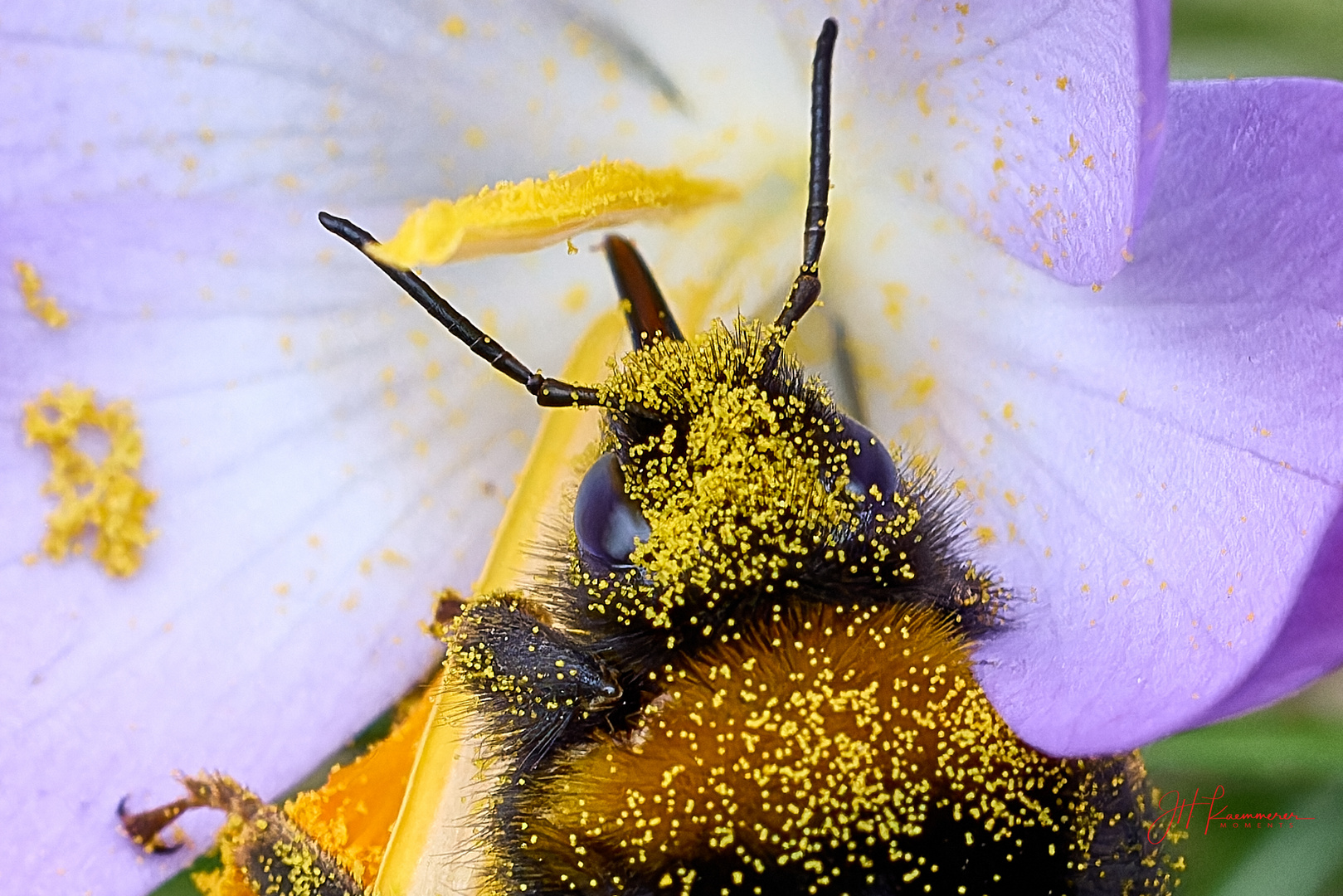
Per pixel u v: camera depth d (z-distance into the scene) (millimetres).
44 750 80
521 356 84
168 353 82
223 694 81
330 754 82
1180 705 73
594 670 75
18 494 81
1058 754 73
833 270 81
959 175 79
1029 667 76
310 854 79
